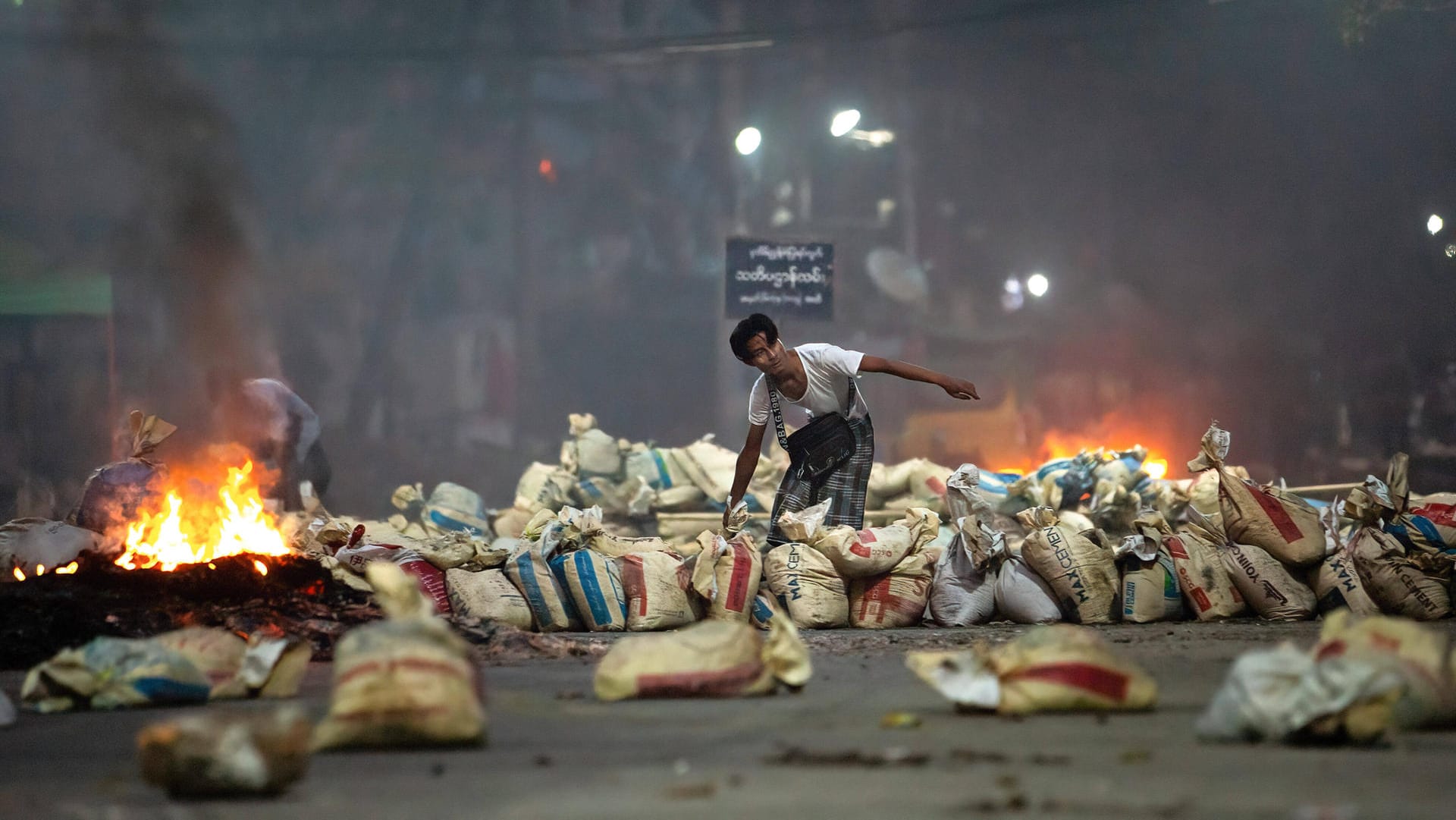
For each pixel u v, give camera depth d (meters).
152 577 13.73
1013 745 6.93
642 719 8.12
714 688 9.04
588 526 16.86
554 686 10.16
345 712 6.96
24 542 15.84
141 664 9.26
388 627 7.28
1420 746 6.80
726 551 16.56
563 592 16.38
